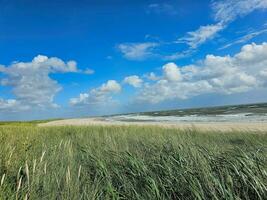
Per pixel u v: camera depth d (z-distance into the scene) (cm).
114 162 582
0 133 1027
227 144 988
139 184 485
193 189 438
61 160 583
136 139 1020
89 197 422
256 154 555
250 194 449
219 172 484
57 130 1647
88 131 1566
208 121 3675
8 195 391
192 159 530
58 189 439
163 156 555
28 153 625
